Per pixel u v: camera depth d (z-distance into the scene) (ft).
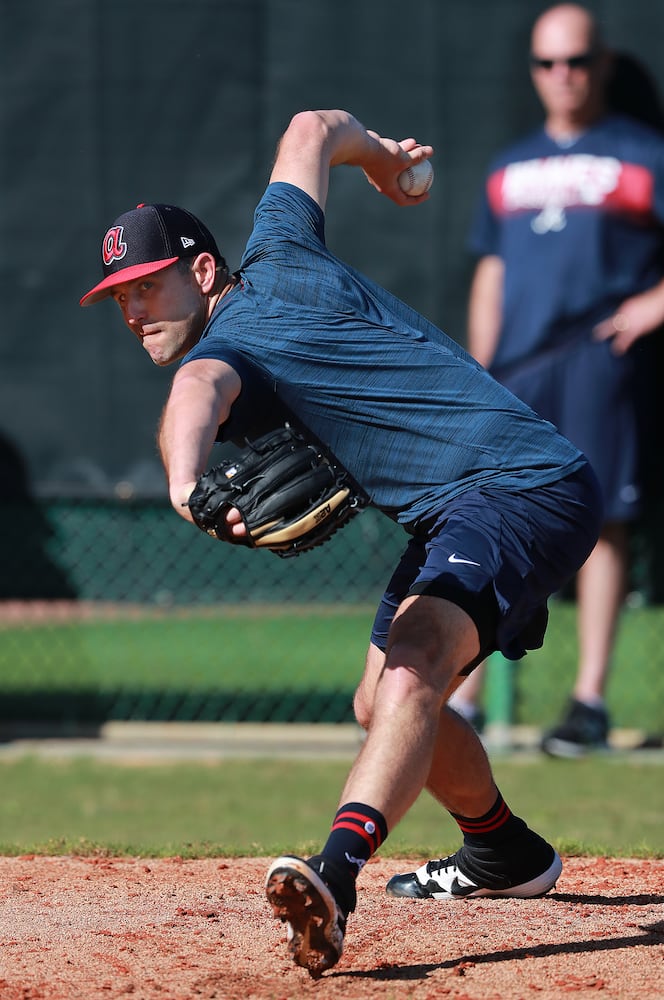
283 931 43.21
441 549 38.14
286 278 40.42
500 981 38.06
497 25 101.04
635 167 98.07
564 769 92.99
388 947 41.34
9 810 80.74
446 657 36.58
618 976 38.58
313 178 42.78
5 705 110.22
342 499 35.06
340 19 101.96
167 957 40.40
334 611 114.21
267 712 108.99
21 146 102.94
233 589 112.16
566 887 49.42
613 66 99.35
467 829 45.55
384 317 40.65
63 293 103.55
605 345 97.86
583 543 40.06
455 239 102.01
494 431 39.60
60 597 110.32
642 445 98.22
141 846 58.08
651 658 123.85
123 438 104.06
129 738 104.17
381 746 35.65
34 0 102.68
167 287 40.65
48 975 38.65
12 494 104.94
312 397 39.34
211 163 102.53
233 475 34.78
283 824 76.38
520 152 100.48
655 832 72.54
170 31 102.17
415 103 101.91
